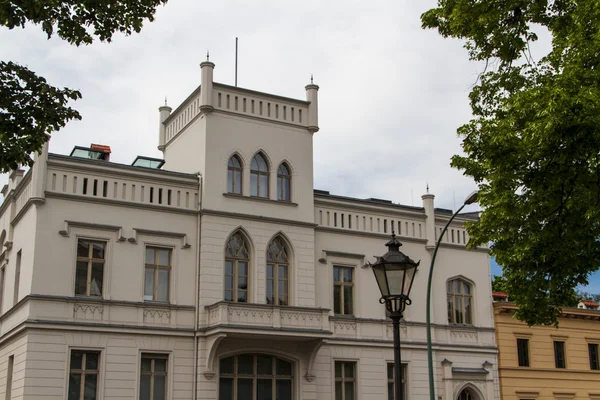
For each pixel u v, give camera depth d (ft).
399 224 129.18
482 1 73.31
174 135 123.75
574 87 65.92
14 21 55.77
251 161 115.55
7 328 106.01
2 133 59.16
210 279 107.76
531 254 76.79
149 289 105.81
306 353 112.27
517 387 134.00
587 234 73.10
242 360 109.09
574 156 65.31
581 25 69.77
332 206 122.93
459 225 136.05
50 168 101.50
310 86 123.34
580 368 143.64
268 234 113.60
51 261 99.09
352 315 120.78
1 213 120.47
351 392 118.21
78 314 99.30
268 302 112.16
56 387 95.86
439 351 127.03
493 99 79.25
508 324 136.56
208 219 109.40
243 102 116.67
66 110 62.34
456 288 133.49
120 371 100.27
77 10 63.05
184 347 105.09
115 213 104.63
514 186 73.10
